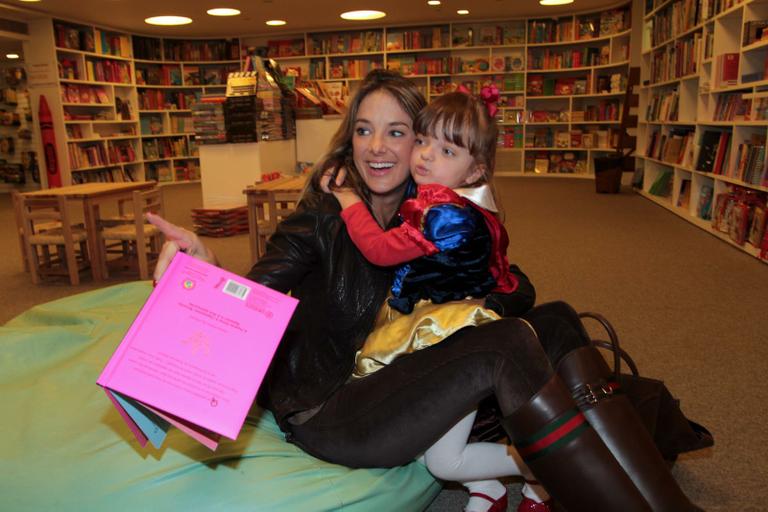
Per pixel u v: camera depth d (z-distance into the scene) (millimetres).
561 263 4266
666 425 1492
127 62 10477
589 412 1174
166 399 917
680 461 1754
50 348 1739
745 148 4574
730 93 5090
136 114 10625
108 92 10008
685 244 4824
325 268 1302
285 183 4617
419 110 1368
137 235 3941
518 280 1370
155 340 968
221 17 9266
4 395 1472
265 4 8281
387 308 1283
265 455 1277
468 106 1316
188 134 11484
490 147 1353
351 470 1264
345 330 1312
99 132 10055
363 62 11047
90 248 3977
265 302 1054
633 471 1144
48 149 9031
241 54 11359
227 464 1235
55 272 3996
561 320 1312
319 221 1296
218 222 5453
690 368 2410
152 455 1237
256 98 5539
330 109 6176
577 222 5957
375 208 1466
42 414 1385
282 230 1312
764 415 2016
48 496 1149
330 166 1374
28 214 3914
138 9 8328
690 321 2980
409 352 1183
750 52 4668
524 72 10680
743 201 4594
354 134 1391
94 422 1351
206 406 922
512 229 5648
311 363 1313
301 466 1253
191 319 1002
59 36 8914
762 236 4203
